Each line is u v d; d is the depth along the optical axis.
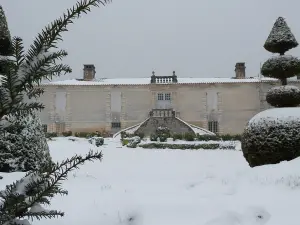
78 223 4.30
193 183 6.86
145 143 22.44
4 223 1.72
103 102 38.00
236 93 37.53
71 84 37.91
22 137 7.38
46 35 1.60
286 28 9.69
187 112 37.69
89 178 7.51
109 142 24.70
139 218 4.55
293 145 7.86
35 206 1.93
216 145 21.83
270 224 4.35
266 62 9.68
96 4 1.60
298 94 9.12
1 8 4.63
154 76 38.75
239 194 5.72
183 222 4.37
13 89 1.55
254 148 8.30
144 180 7.46
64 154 14.28
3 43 1.92
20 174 6.86
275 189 5.88
